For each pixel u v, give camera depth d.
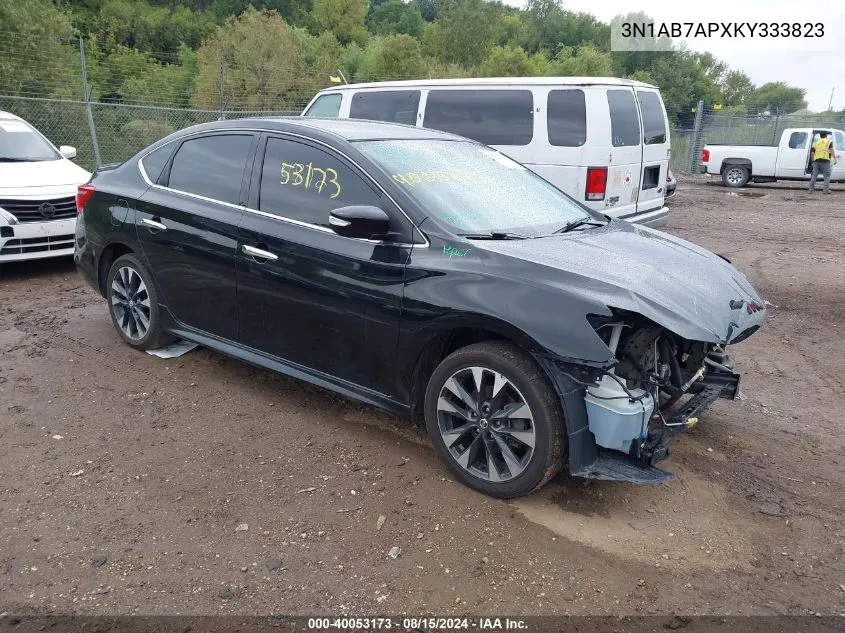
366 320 3.82
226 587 2.89
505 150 8.64
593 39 90.31
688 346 3.96
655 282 3.51
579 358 3.12
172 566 3.01
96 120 17.77
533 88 8.48
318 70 33.06
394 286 3.68
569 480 3.75
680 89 64.69
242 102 22.45
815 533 3.42
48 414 4.37
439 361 3.79
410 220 3.75
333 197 4.04
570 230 4.21
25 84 17.42
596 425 3.27
